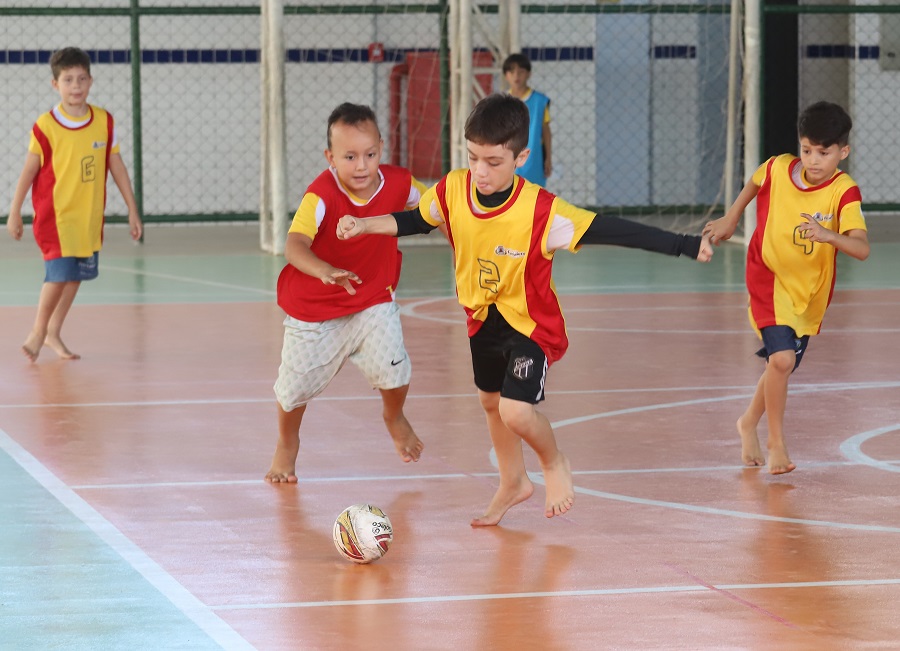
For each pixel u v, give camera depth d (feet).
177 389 66.13
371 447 53.62
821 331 84.89
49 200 73.05
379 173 46.37
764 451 53.11
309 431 56.54
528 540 40.68
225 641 31.71
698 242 37.32
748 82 135.03
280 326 87.25
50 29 155.94
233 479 48.47
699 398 64.03
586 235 38.29
